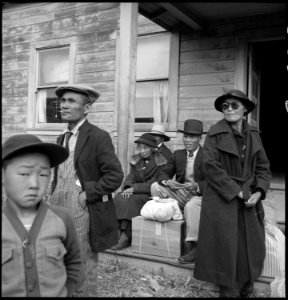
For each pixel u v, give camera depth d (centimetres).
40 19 669
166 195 370
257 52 536
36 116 671
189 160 377
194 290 304
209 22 507
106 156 251
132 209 371
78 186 251
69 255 184
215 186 267
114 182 247
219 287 278
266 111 946
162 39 553
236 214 264
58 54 656
